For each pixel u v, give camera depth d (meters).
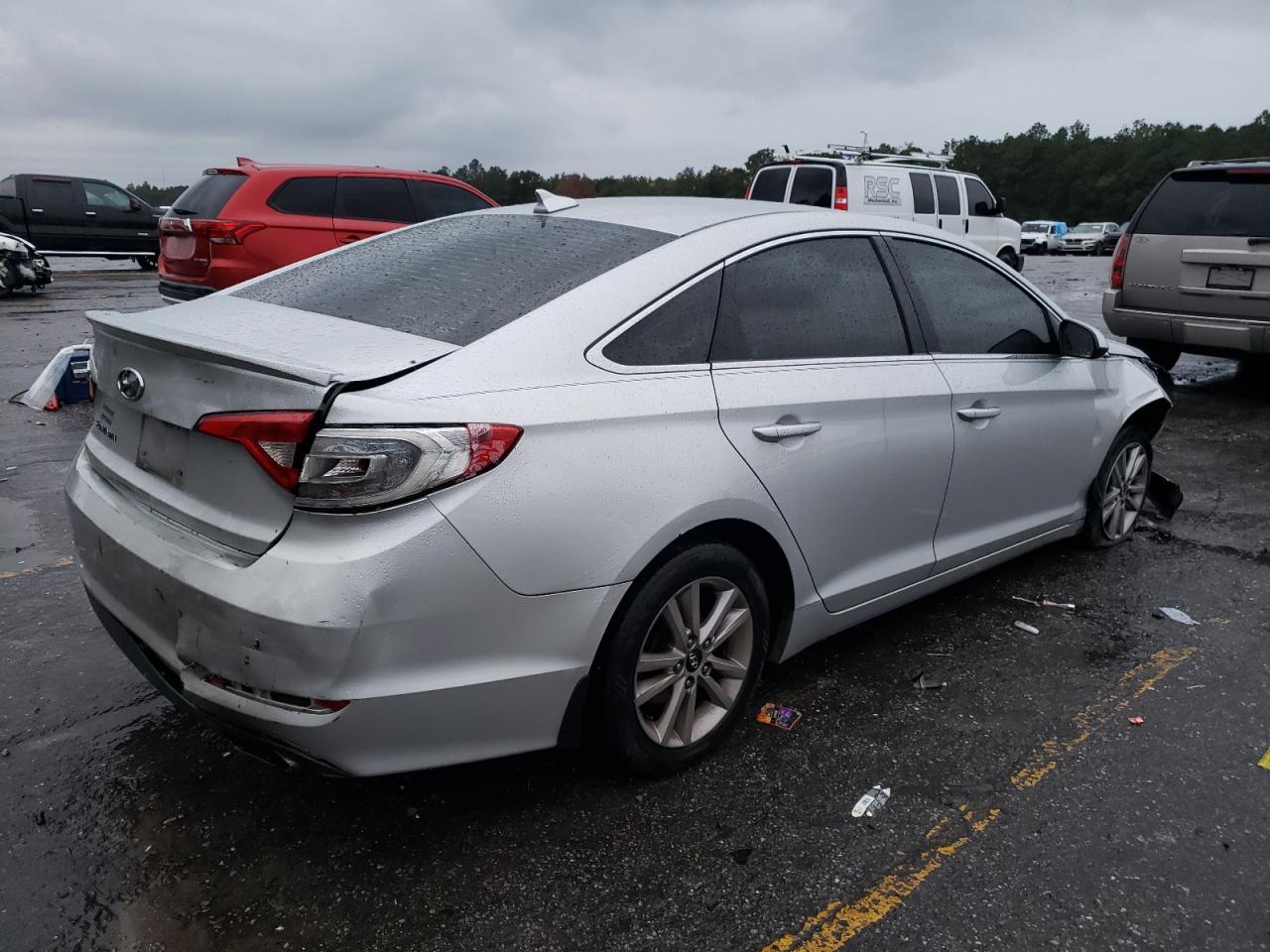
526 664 2.35
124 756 2.86
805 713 3.18
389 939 2.18
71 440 6.45
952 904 2.31
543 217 3.19
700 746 2.84
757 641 2.93
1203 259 7.87
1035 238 43.00
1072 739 3.05
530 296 2.60
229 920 2.22
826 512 3.02
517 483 2.25
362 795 2.70
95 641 3.58
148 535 2.37
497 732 2.38
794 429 2.85
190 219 8.88
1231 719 3.18
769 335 2.93
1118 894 2.35
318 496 2.08
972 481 3.61
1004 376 3.71
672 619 2.65
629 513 2.44
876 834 2.57
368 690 2.13
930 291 3.52
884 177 14.71
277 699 2.16
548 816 2.62
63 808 2.60
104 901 2.27
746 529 2.80
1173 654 3.64
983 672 3.48
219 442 2.23
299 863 2.42
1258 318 7.67
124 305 14.34
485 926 2.22
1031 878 2.41
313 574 2.06
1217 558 4.64
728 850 2.49
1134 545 4.81
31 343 10.54
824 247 3.20
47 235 19.19
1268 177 7.58
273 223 8.92
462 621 2.22
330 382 2.06
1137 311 8.38
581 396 2.42
